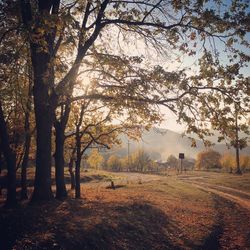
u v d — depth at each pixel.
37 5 17.97
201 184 43.22
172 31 16.41
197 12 15.93
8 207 16.86
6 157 17.84
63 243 11.47
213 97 15.34
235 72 15.12
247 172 78.62
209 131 15.38
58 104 17.94
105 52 17.52
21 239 11.26
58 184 22.53
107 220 15.27
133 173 89.88
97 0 16.53
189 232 16.91
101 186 43.88
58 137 22.59
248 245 15.58
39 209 15.73
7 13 15.19
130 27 18.17
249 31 15.49
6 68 15.51
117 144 29.52
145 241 14.24
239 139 14.87
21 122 27.34
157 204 23.00
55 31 16.45
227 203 27.22
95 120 28.34
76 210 16.67
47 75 15.63
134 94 15.73
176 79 14.98
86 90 17.97
